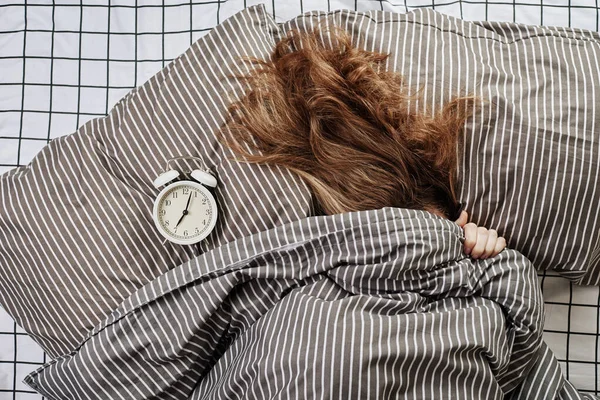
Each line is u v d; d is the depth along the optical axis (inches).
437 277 35.8
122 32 47.6
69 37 47.6
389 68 39.9
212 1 47.3
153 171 38.3
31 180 39.0
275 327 34.5
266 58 39.8
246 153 37.4
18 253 38.3
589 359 44.4
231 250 36.4
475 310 35.1
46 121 47.3
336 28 41.1
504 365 36.2
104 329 36.8
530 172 38.6
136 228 37.9
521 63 40.3
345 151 38.2
